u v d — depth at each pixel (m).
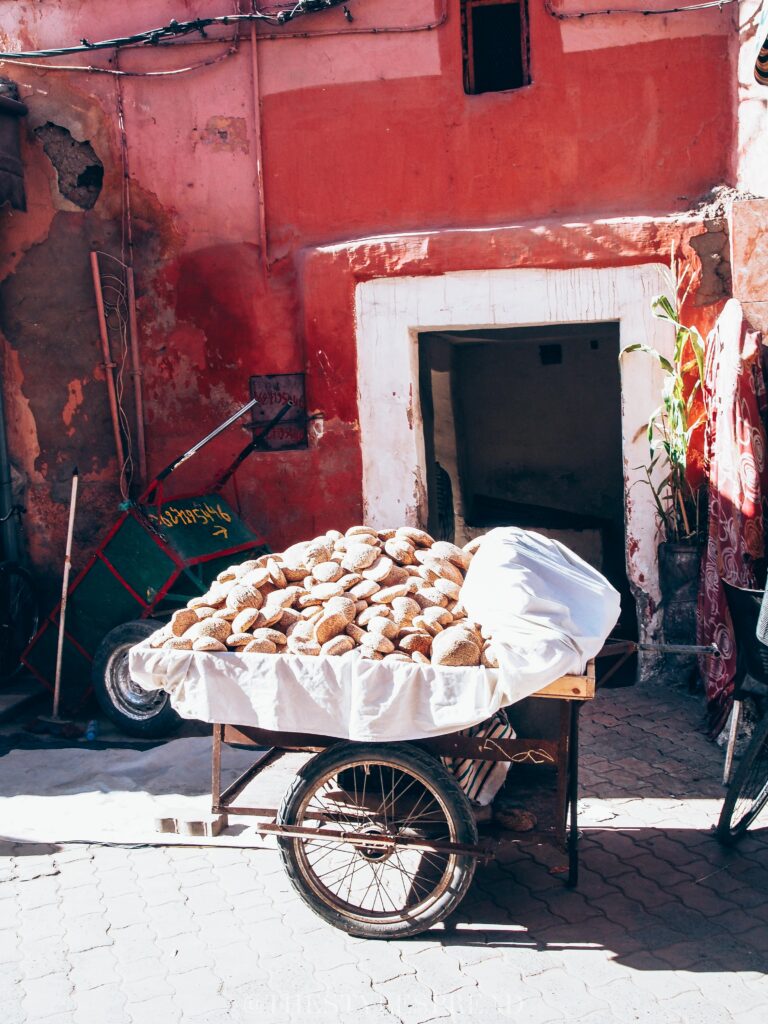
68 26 7.87
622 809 5.05
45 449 8.10
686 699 6.60
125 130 7.82
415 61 7.40
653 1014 3.39
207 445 7.88
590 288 7.07
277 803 5.18
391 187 7.50
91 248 7.95
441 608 3.94
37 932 4.05
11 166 7.72
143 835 4.92
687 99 7.09
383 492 7.55
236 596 4.04
